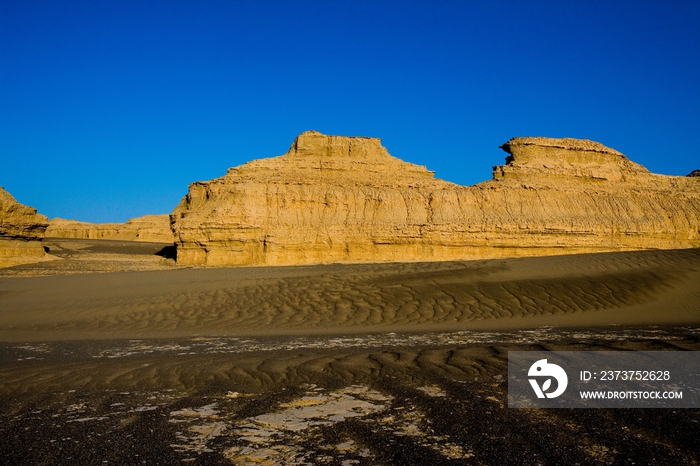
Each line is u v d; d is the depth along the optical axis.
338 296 22.78
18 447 7.03
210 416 8.13
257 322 19.62
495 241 48.94
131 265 46.09
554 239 49.50
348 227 49.09
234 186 50.62
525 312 20.70
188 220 48.78
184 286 25.52
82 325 19.69
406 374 10.34
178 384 10.12
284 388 9.60
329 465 6.30
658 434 7.09
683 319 19.36
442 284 24.31
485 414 7.97
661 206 53.72
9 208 44.56
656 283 23.97
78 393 9.64
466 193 52.31
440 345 13.79
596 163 57.88
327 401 8.74
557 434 7.14
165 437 7.29
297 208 50.53
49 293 26.16
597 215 51.91
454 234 48.75
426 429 7.39
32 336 17.98
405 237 48.59
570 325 18.38
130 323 19.86
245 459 6.52
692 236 52.62
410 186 54.12
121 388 9.94
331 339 15.73
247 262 47.84
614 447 6.68
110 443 7.11
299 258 48.16
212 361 12.02
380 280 25.25
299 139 58.62
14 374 11.18
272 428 7.55
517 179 54.59
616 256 29.12
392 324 19.02
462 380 9.86
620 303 21.83
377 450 6.71
